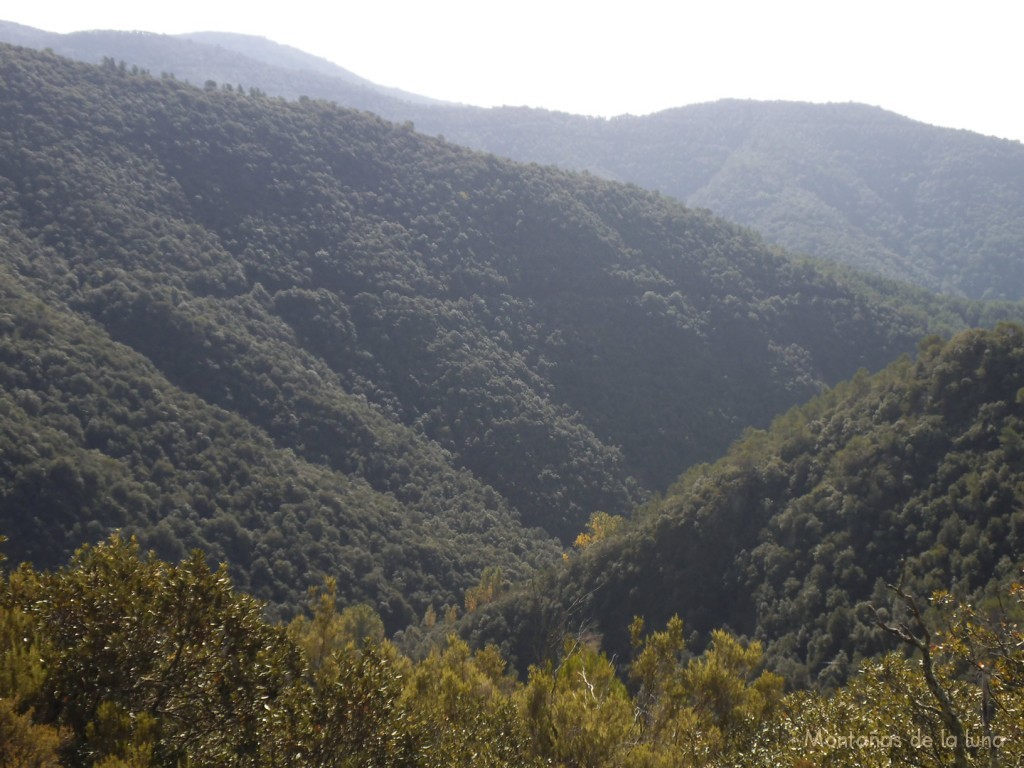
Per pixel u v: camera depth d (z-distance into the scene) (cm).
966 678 916
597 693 1061
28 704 706
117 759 640
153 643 796
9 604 826
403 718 809
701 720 1002
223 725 773
